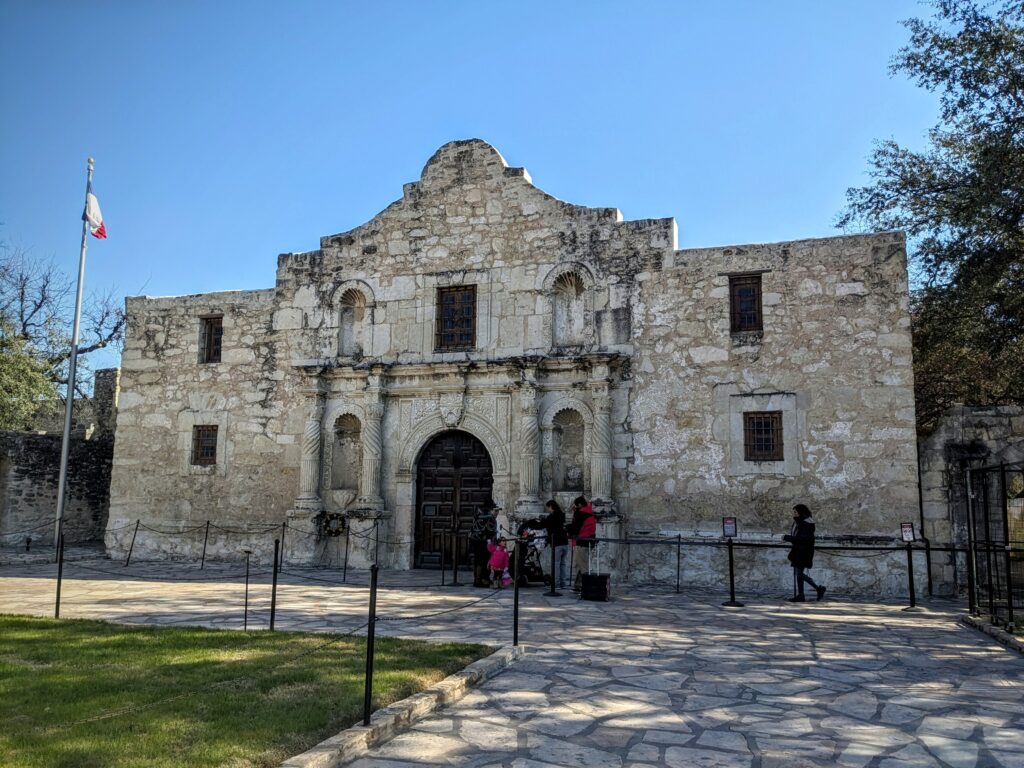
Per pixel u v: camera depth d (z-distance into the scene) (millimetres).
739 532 16781
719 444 17188
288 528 19844
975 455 16000
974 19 16688
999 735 6266
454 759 5668
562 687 7676
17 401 26156
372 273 20609
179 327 22297
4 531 23328
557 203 19250
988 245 17859
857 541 15961
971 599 12367
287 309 21297
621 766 5535
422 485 19672
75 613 11750
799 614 12688
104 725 5836
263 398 21125
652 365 17906
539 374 18531
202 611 12023
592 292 18641
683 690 7594
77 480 25953
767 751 5859
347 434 20703
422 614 11914
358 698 6648
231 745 5422
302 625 10766
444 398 19359
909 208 21922
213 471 21234
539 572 16359
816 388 16766
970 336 19672
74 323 24859
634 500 17547
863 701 7250
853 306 16812
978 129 17109
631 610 12852
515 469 18438
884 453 16156
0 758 5105
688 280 17969
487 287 19500
